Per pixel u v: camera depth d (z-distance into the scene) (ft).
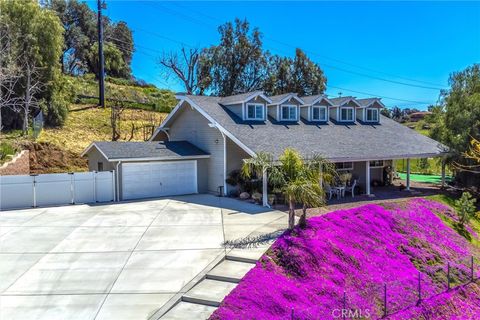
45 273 31.55
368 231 46.34
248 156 68.59
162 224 46.88
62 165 83.20
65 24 190.19
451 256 47.42
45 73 98.07
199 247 37.76
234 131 64.44
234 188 67.00
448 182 89.97
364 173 80.69
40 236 41.75
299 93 153.79
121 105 122.93
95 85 150.10
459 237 54.85
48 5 183.11
